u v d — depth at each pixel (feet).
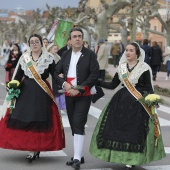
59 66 22.88
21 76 23.41
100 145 20.99
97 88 23.43
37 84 22.86
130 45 21.85
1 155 24.52
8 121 22.72
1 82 70.95
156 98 20.79
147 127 20.81
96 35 95.50
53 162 23.20
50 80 23.73
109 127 21.11
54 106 23.20
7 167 22.15
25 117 22.45
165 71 97.30
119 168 22.16
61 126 23.17
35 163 22.95
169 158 24.41
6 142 22.48
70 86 21.89
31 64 22.89
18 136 22.36
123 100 21.56
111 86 22.70
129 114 21.11
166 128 33.83
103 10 95.20
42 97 22.79
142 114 21.06
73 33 22.36
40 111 22.54
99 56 62.44
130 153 20.40
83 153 25.20
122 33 129.90
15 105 22.93
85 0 108.68
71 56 22.63
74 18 126.52
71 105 22.62
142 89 21.77
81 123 22.31
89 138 29.37
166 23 123.54
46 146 22.34
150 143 20.59
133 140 20.43
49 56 23.20
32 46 23.06
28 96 22.76
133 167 22.39
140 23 145.18
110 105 21.88
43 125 22.44
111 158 20.63
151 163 23.29
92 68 22.25
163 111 42.70
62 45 43.83
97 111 41.42
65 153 25.17
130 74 21.71
